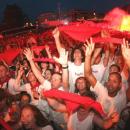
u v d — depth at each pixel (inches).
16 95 87.4
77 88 82.0
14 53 106.3
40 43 142.0
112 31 107.0
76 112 76.3
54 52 115.7
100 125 75.5
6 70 103.6
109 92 82.8
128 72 87.7
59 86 86.5
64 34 104.8
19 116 81.1
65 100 75.8
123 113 79.6
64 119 81.4
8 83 99.7
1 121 70.4
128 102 84.0
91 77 83.7
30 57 94.4
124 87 84.7
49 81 92.6
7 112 83.9
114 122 77.4
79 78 82.3
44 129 70.3
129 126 76.9
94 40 89.8
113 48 98.1
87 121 75.7
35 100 88.7
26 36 163.9
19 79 98.8
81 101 74.0
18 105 84.4
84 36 92.2
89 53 83.4
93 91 83.4
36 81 93.4
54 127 82.0
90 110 75.6
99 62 97.0
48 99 81.3
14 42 156.8
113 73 83.0
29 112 70.3
